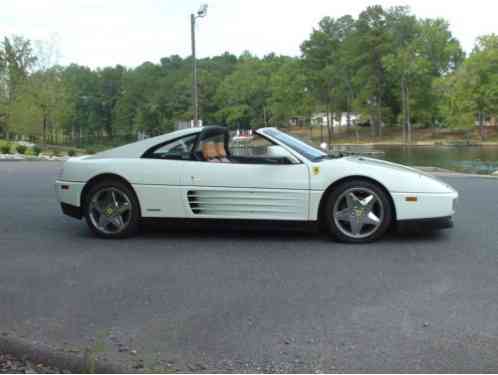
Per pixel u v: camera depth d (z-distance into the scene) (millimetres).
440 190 5406
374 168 5504
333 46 77875
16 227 6512
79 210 5922
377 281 4215
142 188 5695
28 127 57938
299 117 85375
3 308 3596
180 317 3438
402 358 2822
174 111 103500
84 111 126688
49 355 2740
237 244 5535
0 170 15703
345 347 2965
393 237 5793
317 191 5445
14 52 65188
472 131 71812
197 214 5668
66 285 4133
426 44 73938
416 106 73438
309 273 4449
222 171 5574
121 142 117625
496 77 61375
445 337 3102
